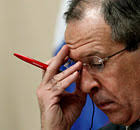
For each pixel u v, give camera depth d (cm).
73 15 386
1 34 983
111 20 355
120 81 371
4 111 1018
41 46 910
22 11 945
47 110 442
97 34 362
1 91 1007
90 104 672
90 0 382
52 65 443
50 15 873
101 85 386
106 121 653
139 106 381
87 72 392
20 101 996
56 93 443
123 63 363
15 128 1015
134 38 355
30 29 933
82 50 377
